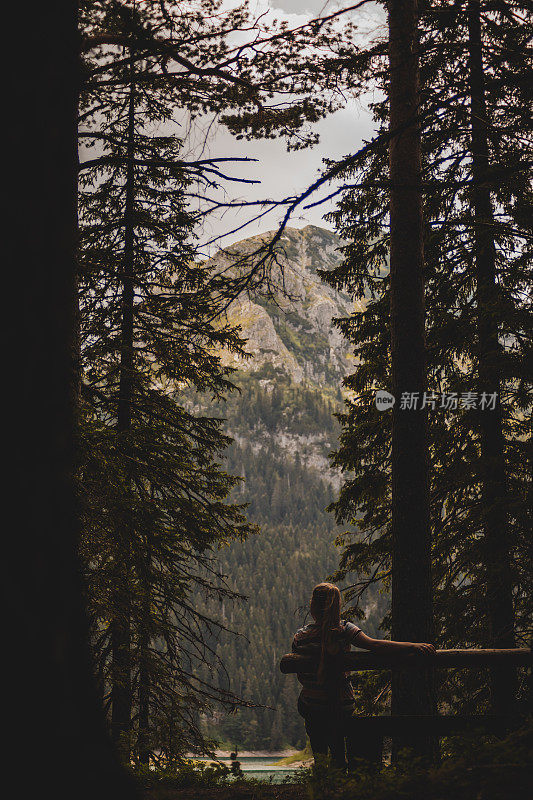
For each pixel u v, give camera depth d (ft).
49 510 7.77
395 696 20.77
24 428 7.66
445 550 34.17
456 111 25.20
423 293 23.62
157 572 37.99
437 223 29.60
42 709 7.29
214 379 43.93
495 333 32.81
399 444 22.56
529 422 33.24
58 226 8.25
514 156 26.89
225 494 42.39
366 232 36.22
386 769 15.47
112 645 33.24
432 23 24.43
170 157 36.42
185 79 23.94
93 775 7.45
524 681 30.09
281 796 15.70
